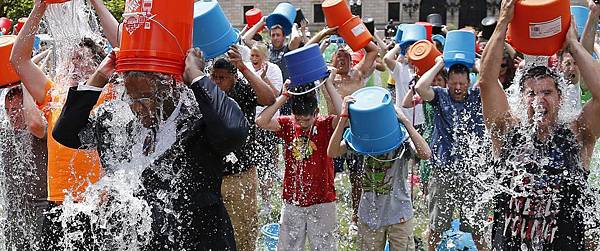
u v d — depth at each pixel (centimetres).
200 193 293
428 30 923
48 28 379
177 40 286
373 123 441
